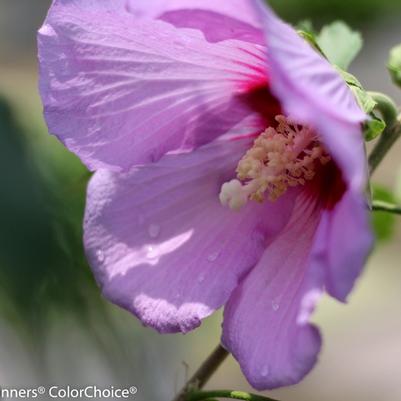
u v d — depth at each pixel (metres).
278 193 0.39
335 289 0.33
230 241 0.40
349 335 0.86
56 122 0.39
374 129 0.36
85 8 0.38
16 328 0.29
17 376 0.45
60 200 0.30
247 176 0.39
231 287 0.39
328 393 0.81
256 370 0.37
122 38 0.39
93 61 0.39
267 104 0.40
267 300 0.38
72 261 0.30
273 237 0.39
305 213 0.39
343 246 0.33
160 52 0.39
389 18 1.37
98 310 0.30
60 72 0.38
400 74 0.41
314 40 0.36
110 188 0.39
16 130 0.29
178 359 0.52
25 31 1.39
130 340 0.32
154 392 0.43
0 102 0.30
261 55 0.39
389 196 0.45
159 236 0.39
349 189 0.34
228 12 0.36
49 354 0.31
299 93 0.33
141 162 0.40
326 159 0.39
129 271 0.39
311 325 0.35
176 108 0.40
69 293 0.29
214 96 0.40
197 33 0.38
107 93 0.39
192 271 0.39
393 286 0.92
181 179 0.40
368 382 0.81
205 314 0.39
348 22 1.31
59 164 0.39
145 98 0.39
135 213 0.39
